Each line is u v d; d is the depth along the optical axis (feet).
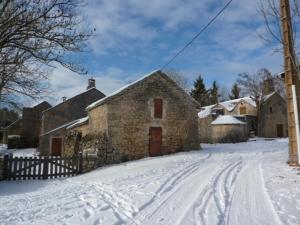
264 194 24.45
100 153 58.70
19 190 36.55
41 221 20.02
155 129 65.92
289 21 28.99
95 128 68.08
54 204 25.22
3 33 31.68
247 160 49.03
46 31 33.04
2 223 19.83
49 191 33.63
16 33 32.24
